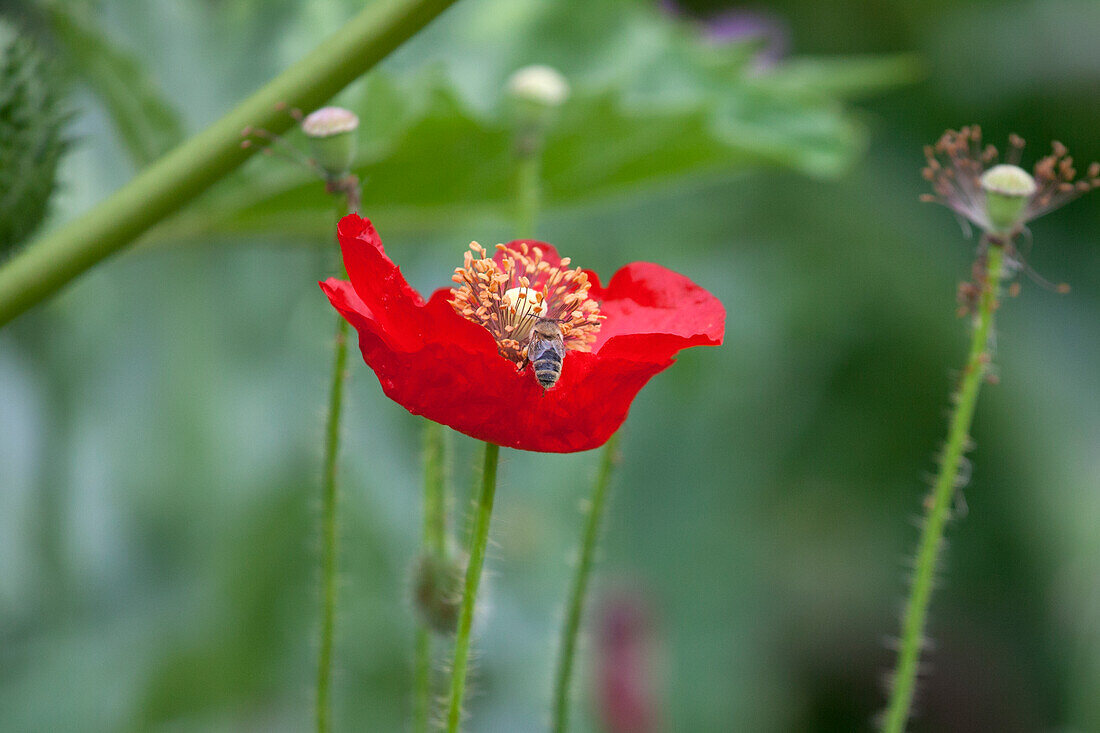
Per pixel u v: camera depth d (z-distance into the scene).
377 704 0.98
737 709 1.17
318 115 0.58
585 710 0.87
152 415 0.94
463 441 1.03
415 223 0.70
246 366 0.98
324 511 0.59
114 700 0.90
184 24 0.69
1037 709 1.29
